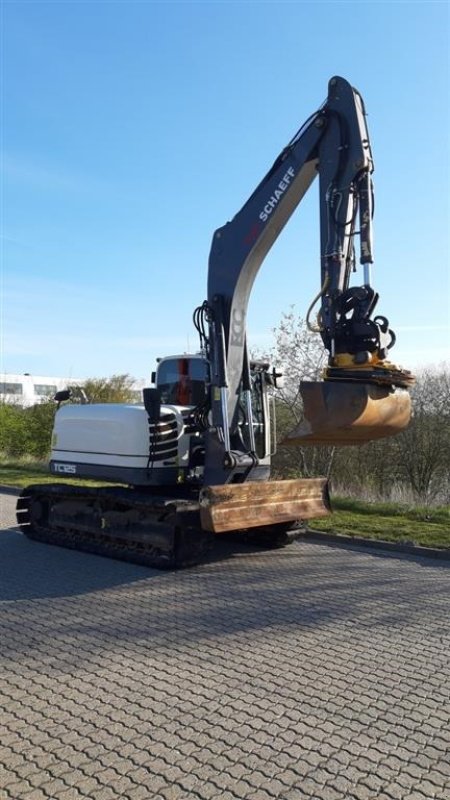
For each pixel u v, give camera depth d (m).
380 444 16.77
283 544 8.80
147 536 7.73
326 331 6.63
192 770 3.33
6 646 5.02
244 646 5.05
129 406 8.45
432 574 7.34
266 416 8.59
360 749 3.54
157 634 5.30
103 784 3.20
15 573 7.36
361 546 8.89
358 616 5.80
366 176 6.79
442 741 3.64
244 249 7.63
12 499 13.98
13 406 25.77
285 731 3.73
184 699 4.13
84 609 5.97
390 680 4.44
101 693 4.21
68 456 8.91
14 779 3.24
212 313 7.73
